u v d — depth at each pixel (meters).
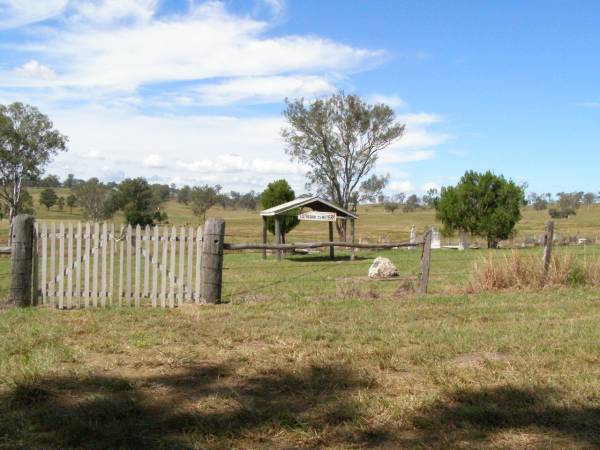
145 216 53.94
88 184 78.31
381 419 4.61
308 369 5.94
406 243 12.05
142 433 4.30
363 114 47.00
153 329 7.87
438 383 5.56
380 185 48.88
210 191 91.06
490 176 38.66
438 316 9.23
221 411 4.78
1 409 4.72
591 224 100.44
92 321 8.40
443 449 4.08
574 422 4.57
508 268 12.98
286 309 9.77
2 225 81.75
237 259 27.94
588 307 10.23
